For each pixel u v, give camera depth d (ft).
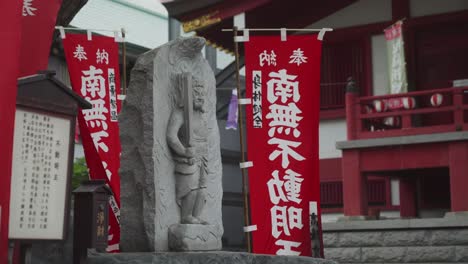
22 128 22.67
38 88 23.08
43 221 23.09
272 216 35.32
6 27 21.04
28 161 22.79
